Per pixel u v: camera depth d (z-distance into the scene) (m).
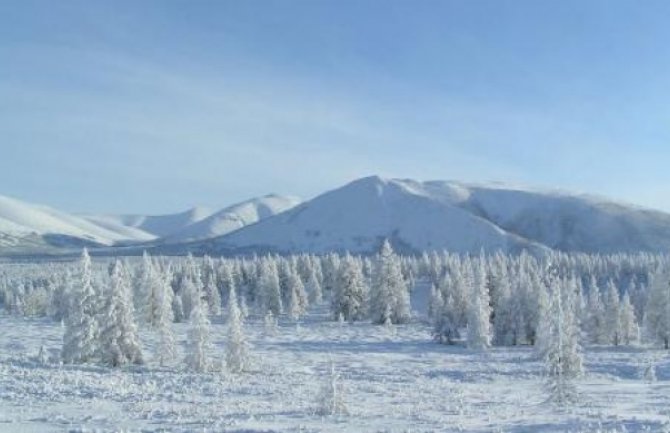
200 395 41.50
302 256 186.38
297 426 28.70
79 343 59.81
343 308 129.25
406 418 31.95
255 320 132.50
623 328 97.94
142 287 104.81
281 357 74.06
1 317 143.25
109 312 60.78
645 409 36.84
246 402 38.56
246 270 178.12
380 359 75.38
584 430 26.67
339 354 79.56
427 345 93.50
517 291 100.81
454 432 27.31
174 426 28.55
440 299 97.00
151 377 51.44
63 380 43.81
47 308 143.25
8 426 28.25
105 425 28.78
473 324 91.25
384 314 122.69
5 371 46.31
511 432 27.50
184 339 93.25
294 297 133.75
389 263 123.94
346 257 131.00
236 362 57.25
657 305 95.56
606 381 56.28
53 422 29.42
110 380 46.25
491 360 75.88
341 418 31.88
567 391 40.12
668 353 86.19
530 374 62.22
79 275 61.25
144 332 99.88
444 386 51.75
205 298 143.38
